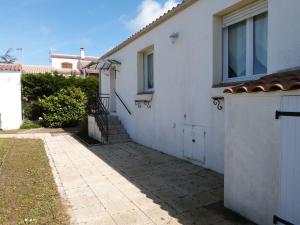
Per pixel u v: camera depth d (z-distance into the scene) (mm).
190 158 6570
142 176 5586
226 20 5664
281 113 3012
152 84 9039
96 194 4586
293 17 4035
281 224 3041
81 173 5871
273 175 3135
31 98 16828
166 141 7656
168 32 7324
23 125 14516
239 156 3627
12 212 3834
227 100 3805
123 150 8297
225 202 3926
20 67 15000
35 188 4816
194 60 6277
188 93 6543
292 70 3930
